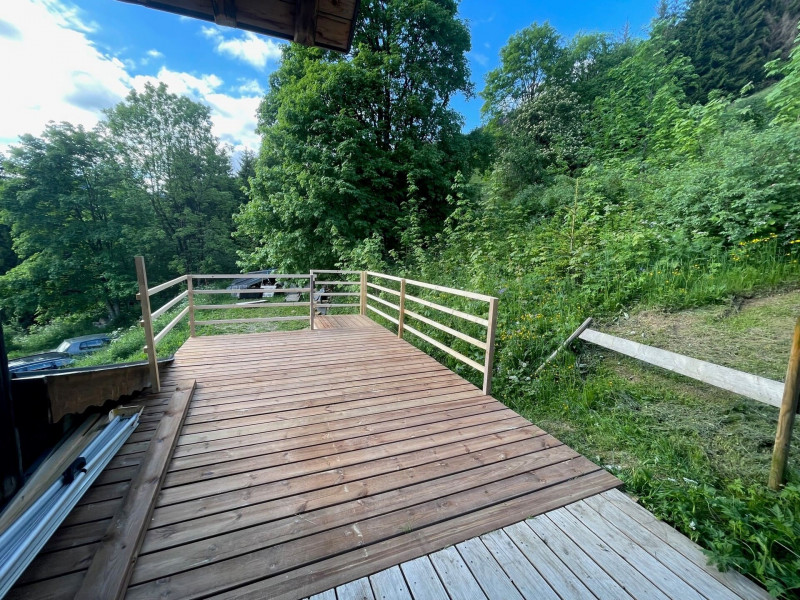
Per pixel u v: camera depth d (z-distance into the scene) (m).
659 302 4.28
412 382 3.44
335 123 9.32
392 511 1.74
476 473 2.05
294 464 2.11
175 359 4.01
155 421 2.56
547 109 15.02
